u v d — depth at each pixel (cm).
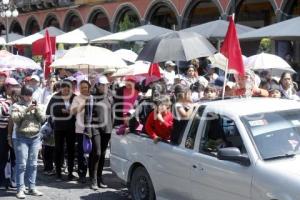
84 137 945
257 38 1409
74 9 3441
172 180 721
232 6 2097
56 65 1077
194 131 702
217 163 637
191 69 1317
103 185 967
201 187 662
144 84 1170
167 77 1355
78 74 1341
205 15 2491
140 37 1895
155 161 760
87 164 1002
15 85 898
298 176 548
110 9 3084
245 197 591
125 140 845
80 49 1095
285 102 696
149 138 788
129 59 1552
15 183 932
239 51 855
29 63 1576
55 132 1016
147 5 2770
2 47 2800
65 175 1070
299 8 2006
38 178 1045
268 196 561
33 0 3853
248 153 603
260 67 1170
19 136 873
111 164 888
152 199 773
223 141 650
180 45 960
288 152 604
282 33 1309
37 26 4016
